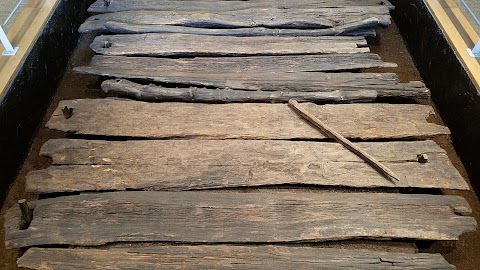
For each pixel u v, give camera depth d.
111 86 3.17
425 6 3.85
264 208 2.49
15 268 2.49
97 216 2.45
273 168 2.71
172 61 3.46
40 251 2.31
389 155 2.79
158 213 2.46
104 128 2.93
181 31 3.71
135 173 2.67
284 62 3.49
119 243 2.38
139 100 3.21
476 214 2.83
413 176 2.70
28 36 3.29
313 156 2.77
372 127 2.98
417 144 2.86
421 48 3.89
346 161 2.76
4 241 2.60
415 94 3.27
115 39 3.64
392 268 2.27
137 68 3.40
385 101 3.40
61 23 3.78
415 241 2.55
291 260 2.29
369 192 2.67
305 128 2.96
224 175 2.67
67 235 2.38
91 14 4.50
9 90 2.93
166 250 2.32
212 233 2.39
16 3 3.63
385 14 3.92
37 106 3.34
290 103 3.07
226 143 2.83
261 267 2.25
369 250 2.35
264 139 2.90
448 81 3.40
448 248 2.61
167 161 2.73
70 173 2.67
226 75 3.34
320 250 2.34
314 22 3.78
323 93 3.16
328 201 2.54
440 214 2.50
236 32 3.71
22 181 2.97
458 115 3.23
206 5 3.99
